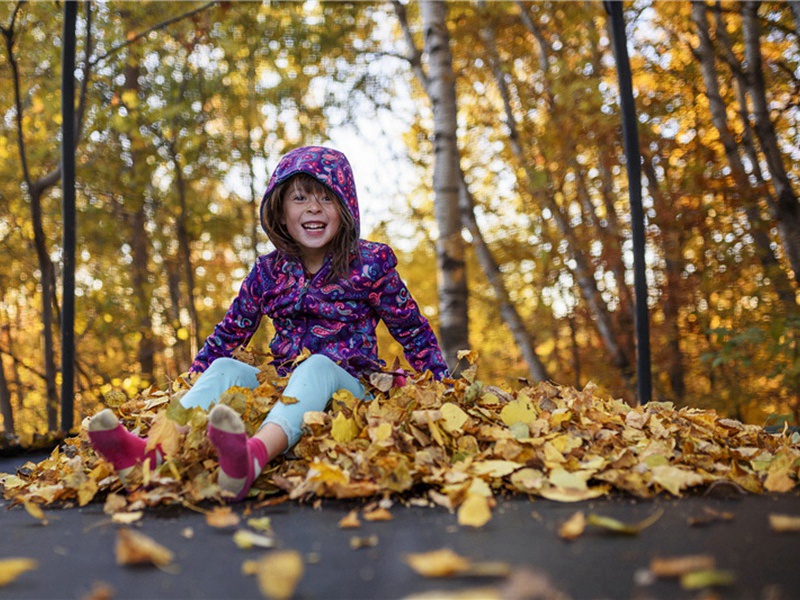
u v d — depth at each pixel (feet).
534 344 31.91
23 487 6.66
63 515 5.37
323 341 7.39
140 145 26.18
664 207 21.29
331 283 7.49
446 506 5.12
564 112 24.43
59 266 26.45
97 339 26.94
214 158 29.32
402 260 41.73
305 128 31.27
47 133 24.11
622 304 26.43
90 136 24.52
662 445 6.34
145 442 5.65
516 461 5.91
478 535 4.31
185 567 3.78
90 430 5.37
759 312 19.11
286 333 7.60
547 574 3.51
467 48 28.81
